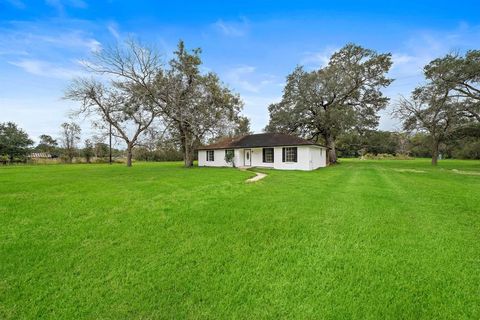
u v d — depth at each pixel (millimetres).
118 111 23484
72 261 3324
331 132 29516
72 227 4617
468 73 17953
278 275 2975
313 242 3990
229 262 3312
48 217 5227
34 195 7523
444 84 19609
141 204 6391
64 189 8695
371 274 2986
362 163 31359
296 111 27812
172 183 10328
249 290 2670
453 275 2961
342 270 3088
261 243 3957
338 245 3861
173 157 46906
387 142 41188
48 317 2273
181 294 2611
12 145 40344
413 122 24844
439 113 22641
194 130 22875
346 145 43719
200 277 2941
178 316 2283
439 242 3982
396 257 3439
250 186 9492
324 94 27328
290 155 21016
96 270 3105
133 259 3396
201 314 2307
